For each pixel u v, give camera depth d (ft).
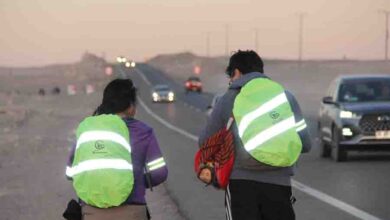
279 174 32.30
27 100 407.23
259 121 31.53
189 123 240.73
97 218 29.22
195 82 557.74
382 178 87.71
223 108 33.17
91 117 30.32
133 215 29.53
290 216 32.71
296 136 31.63
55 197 78.07
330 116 111.24
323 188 80.48
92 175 28.63
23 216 66.33
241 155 32.04
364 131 104.06
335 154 108.37
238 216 32.17
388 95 111.34
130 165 29.22
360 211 64.80
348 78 114.83
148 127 30.66
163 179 30.66
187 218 64.18
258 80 32.76
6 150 132.87
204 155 33.22
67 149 139.85
